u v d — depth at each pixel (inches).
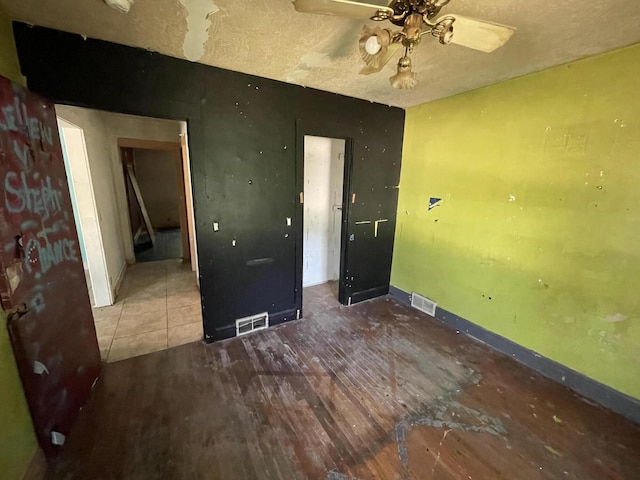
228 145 89.0
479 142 98.2
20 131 53.7
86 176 113.7
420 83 92.2
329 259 159.3
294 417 69.3
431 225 118.5
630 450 62.4
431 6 41.9
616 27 57.8
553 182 81.1
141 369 85.2
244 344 98.8
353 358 92.4
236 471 56.4
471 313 106.4
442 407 73.4
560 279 82.0
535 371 87.8
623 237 70.2
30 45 61.3
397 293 138.3
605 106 70.4
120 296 135.3
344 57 74.4
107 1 49.9
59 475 54.9
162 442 62.1
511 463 59.1
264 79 90.7
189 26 60.6
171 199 327.0
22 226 52.6
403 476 56.1
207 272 93.7
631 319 70.2
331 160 147.6
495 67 79.0
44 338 57.2
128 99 72.7
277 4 52.3
